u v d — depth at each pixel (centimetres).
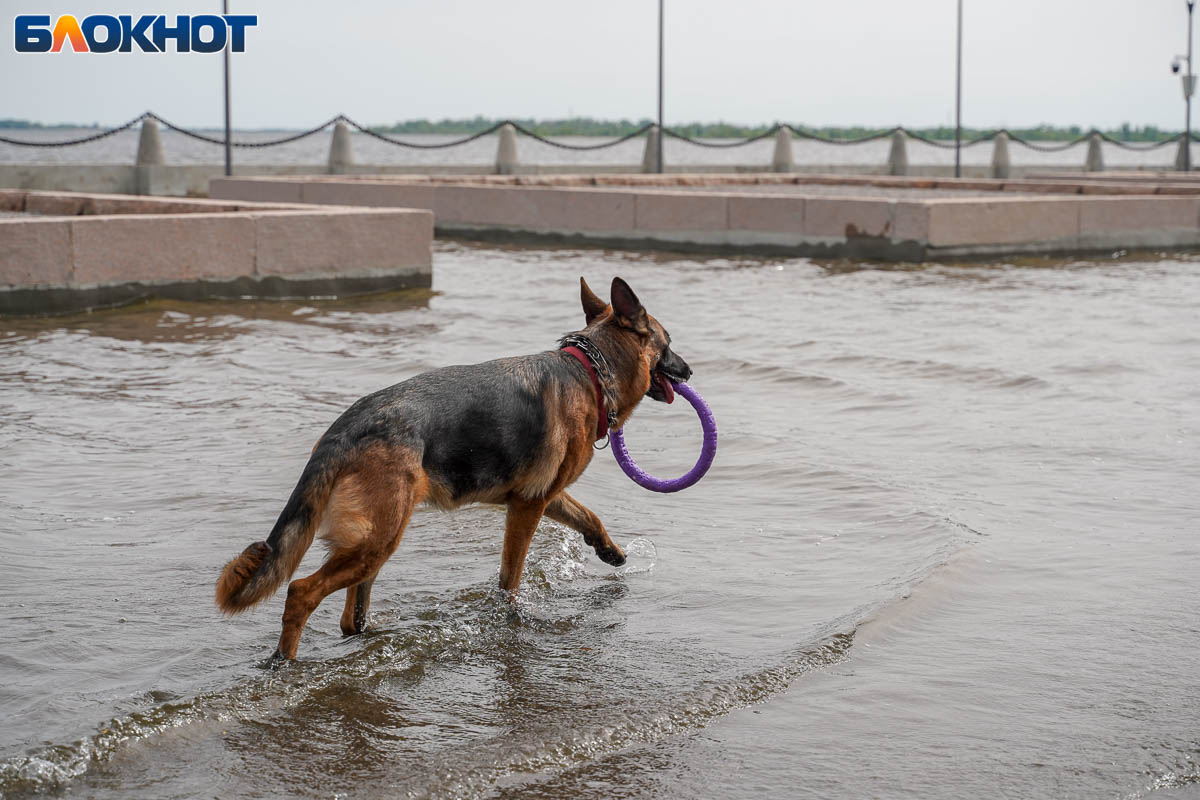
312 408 929
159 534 629
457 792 380
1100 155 4688
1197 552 617
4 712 420
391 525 472
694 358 1177
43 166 2984
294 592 467
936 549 615
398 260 1717
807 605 544
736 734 424
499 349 1203
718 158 10700
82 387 996
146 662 469
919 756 406
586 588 572
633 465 618
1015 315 1473
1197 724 429
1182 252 2403
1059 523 666
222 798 373
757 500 717
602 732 419
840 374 1108
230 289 1579
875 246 2166
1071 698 450
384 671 470
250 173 3294
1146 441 855
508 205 2538
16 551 594
